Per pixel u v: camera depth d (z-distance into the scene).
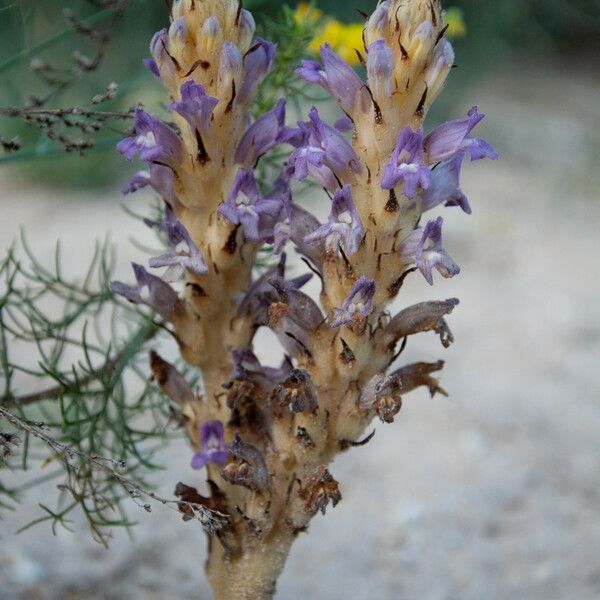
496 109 2.36
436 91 0.55
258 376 0.58
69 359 1.09
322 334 0.57
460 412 1.08
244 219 0.56
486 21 2.45
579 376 1.18
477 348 1.25
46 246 1.45
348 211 0.55
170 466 0.92
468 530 0.87
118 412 0.69
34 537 0.82
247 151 0.57
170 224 0.57
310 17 0.73
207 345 0.59
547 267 1.53
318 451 0.57
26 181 1.81
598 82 2.68
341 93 0.56
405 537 0.86
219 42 0.56
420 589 0.81
